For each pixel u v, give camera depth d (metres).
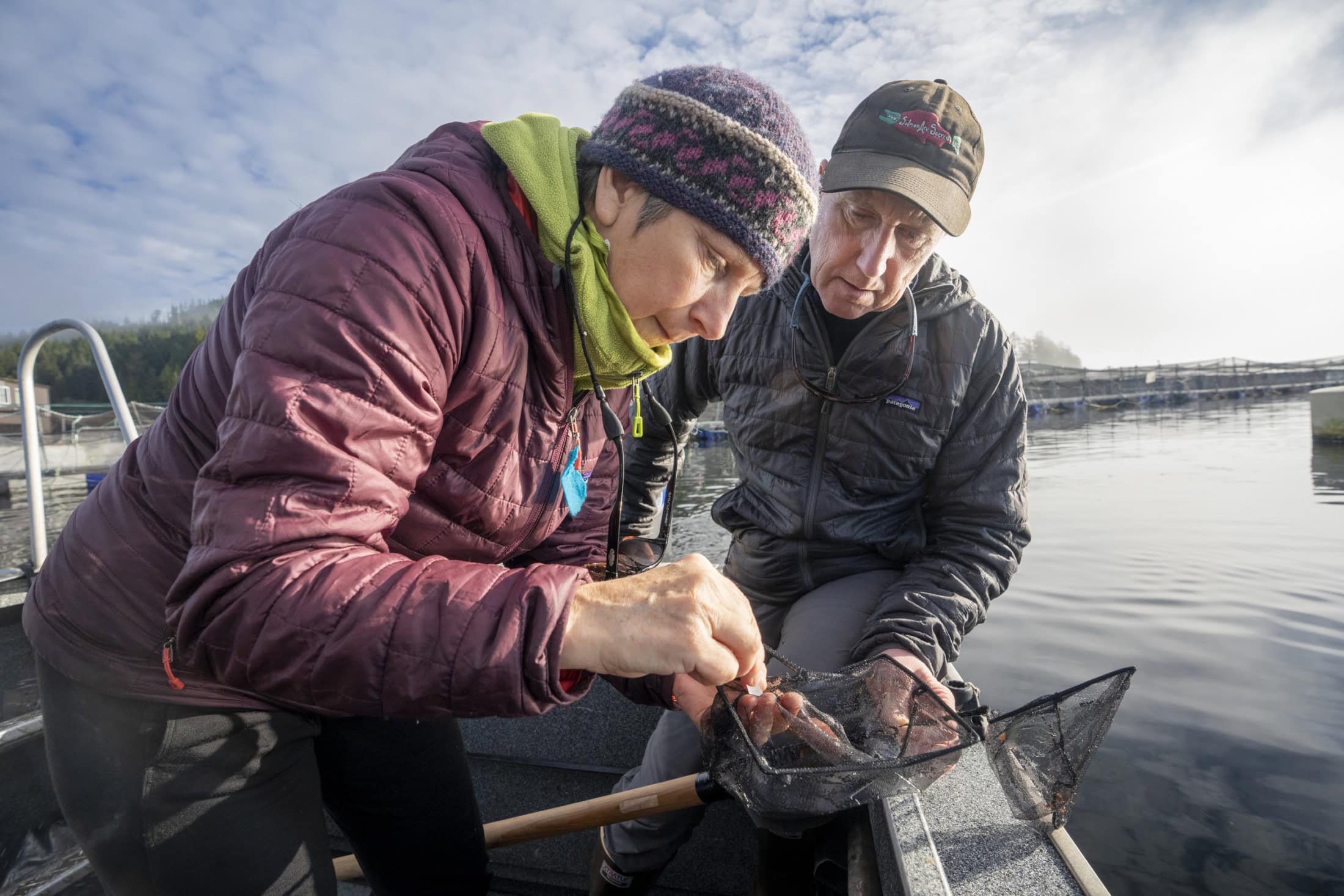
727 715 1.18
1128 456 14.70
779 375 1.98
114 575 0.97
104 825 1.01
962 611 1.70
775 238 0.95
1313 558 6.04
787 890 1.71
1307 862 2.50
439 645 0.74
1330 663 4.00
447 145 1.04
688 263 0.95
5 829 1.81
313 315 0.78
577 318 0.99
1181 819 2.78
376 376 0.79
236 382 0.78
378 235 0.83
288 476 0.76
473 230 0.91
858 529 1.99
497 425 1.01
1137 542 6.99
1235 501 8.87
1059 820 1.14
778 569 2.09
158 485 0.97
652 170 0.90
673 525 9.55
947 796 1.32
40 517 2.13
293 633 0.73
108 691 0.99
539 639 0.75
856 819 1.40
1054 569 6.16
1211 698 3.68
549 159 0.98
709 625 0.83
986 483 1.87
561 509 1.22
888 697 1.29
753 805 1.19
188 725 1.01
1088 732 1.12
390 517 0.83
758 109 0.91
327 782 1.34
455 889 1.48
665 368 2.28
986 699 3.81
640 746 2.14
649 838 1.72
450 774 1.42
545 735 2.20
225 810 1.06
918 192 1.50
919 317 1.83
